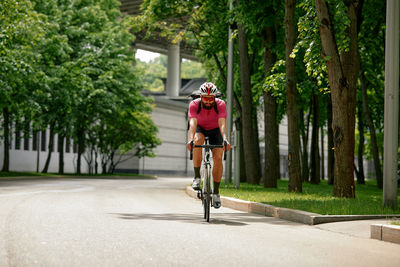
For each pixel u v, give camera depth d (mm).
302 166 47312
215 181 12281
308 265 7113
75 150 77375
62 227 10203
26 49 38688
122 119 61438
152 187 32312
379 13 30438
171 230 10195
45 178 47688
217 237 9422
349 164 19297
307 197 19422
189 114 11781
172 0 34625
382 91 37344
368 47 31906
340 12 17734
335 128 19203
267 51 28922
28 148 66938
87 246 8047
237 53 37562
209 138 12281
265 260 7336
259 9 27453
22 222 10883
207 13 34906
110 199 19219
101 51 51750
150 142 70188
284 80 24047
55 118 51969
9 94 38531
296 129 23750
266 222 12578
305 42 19016
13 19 34844
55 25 45969
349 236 10461
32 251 7523
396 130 14844
